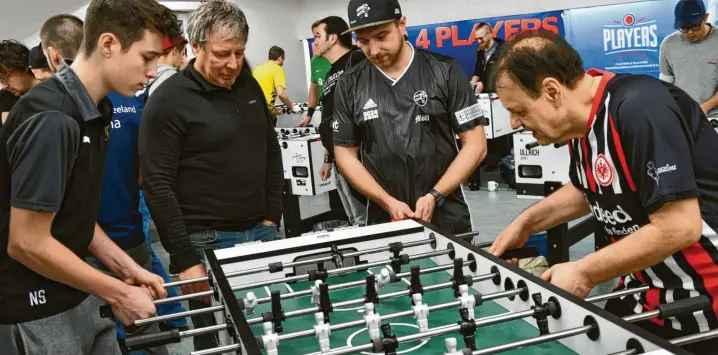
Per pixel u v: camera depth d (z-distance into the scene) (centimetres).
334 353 131
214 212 242
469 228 261
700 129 148
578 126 154
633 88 143
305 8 1064
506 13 838
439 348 150
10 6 752
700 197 150
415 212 237
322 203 657
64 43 233
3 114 348
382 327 136
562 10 789
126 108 246
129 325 166
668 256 144
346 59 353
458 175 246
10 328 170
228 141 239
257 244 203
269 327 148
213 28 219
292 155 484
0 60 328
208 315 225
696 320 158
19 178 147
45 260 153
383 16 231
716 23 653
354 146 264
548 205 192
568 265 156
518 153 405
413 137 250
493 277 170
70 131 150
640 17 731
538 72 147
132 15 155
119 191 248
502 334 152
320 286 158
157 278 193
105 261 198
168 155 230
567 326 140
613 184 153
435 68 250
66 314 173
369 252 200
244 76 253
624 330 121
